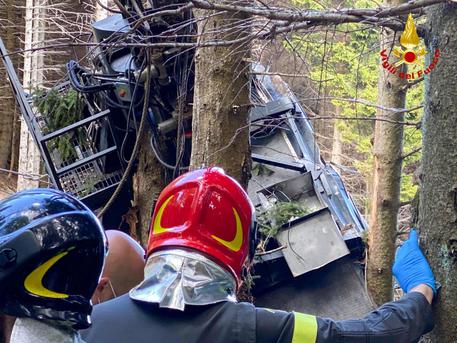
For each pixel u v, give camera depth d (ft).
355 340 6.38
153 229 6.83
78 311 3.99
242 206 6.70
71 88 18.93
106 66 16.56
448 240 7.59
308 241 16.66
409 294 7.23
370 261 20.08
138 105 16.52
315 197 17.69
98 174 18.33
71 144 18.49
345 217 19.47
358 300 16.72
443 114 7.77
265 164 18.63
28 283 3.88
